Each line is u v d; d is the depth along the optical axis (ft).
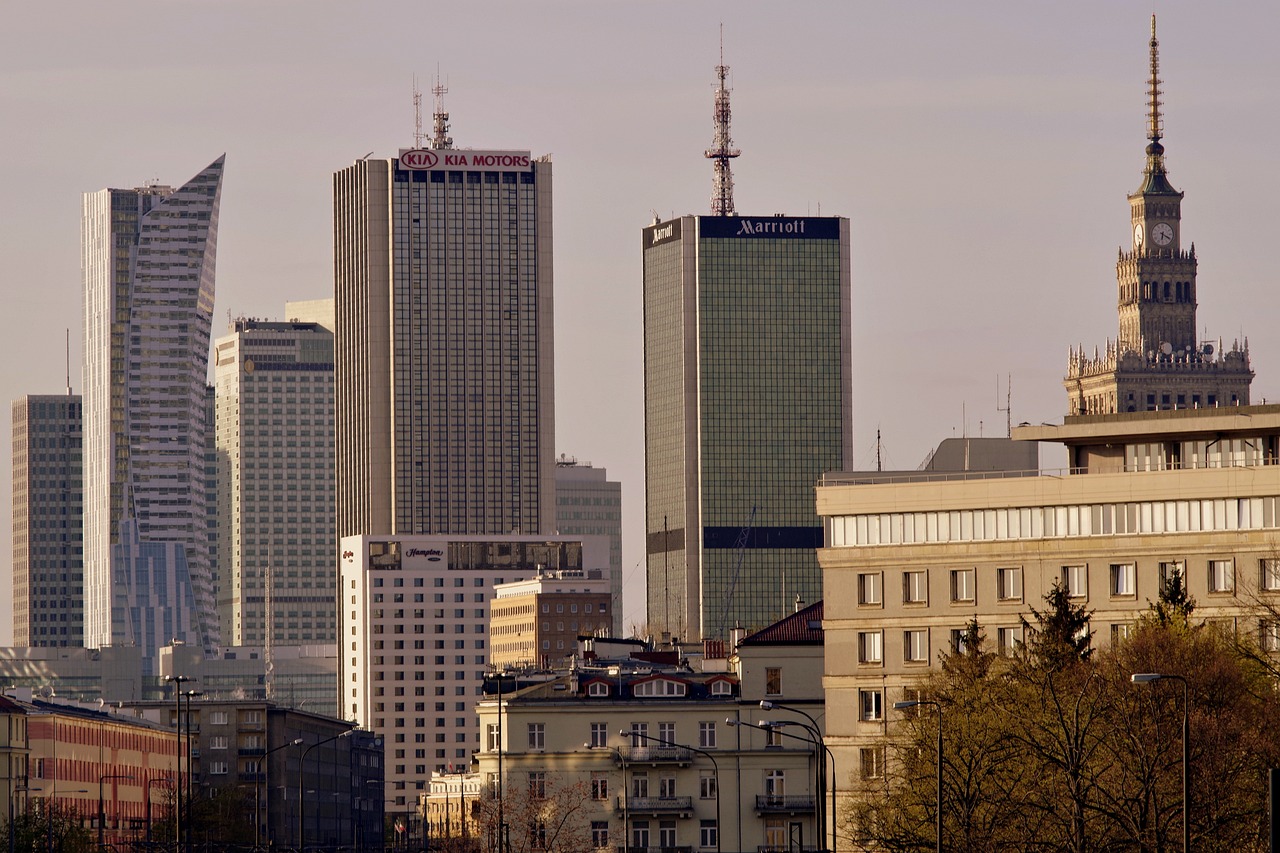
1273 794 601.21
